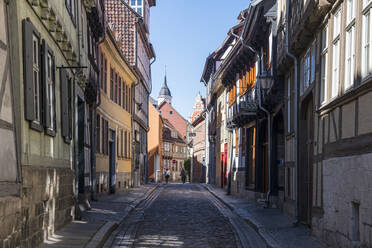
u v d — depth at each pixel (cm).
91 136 1931
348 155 845
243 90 2497
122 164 2944
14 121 727
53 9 1005
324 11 1044
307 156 1356
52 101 1044
